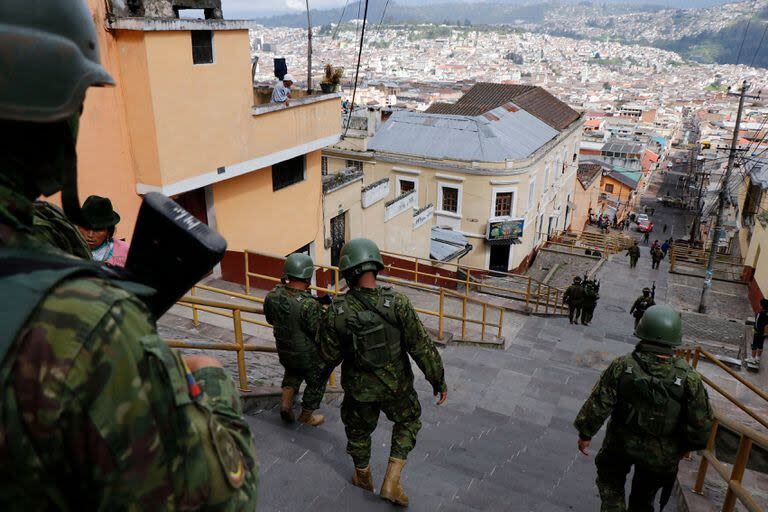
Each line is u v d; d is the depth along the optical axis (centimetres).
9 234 69
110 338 66
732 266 2800
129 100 857
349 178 1520
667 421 352
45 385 61
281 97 1128
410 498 432
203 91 927
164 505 70
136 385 68
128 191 891
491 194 2672
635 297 2267
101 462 65
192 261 85
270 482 422
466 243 2531
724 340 1570
